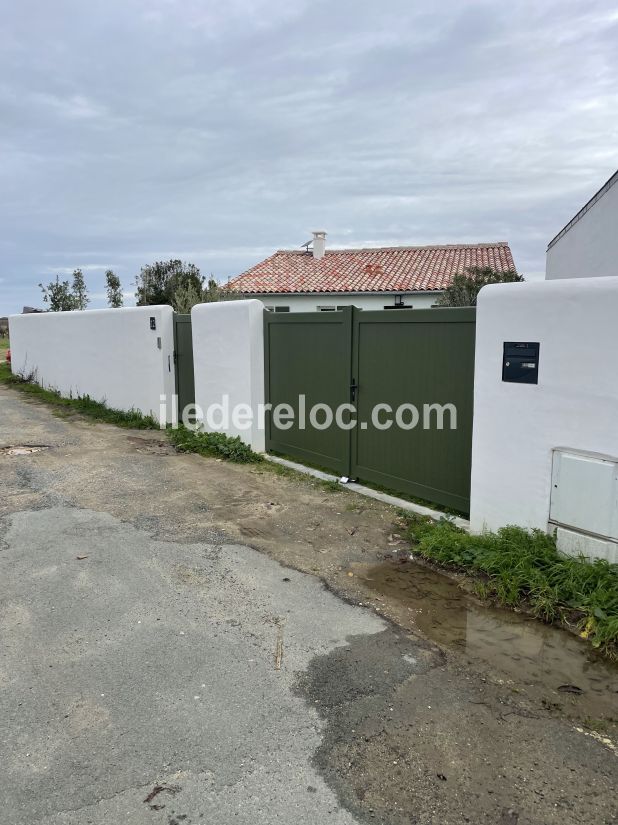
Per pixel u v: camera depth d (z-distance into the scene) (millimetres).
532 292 4031
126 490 6062
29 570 4156
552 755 2465
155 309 9305
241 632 3402
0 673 2961
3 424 9820
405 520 5258
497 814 2160
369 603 3791
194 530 4980
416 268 22797
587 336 3727
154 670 3010
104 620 3498
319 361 6609
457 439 5113
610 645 3252
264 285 22297
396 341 5594
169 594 3842
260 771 2348
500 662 3152
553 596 3631
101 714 2668
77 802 2176
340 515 5387
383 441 5891
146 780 2291
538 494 4141
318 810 2168
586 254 10219
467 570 4164
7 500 5688
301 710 2727
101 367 11266
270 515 5367
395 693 2869
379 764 2398
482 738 2562
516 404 4227
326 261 24734
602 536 3732
